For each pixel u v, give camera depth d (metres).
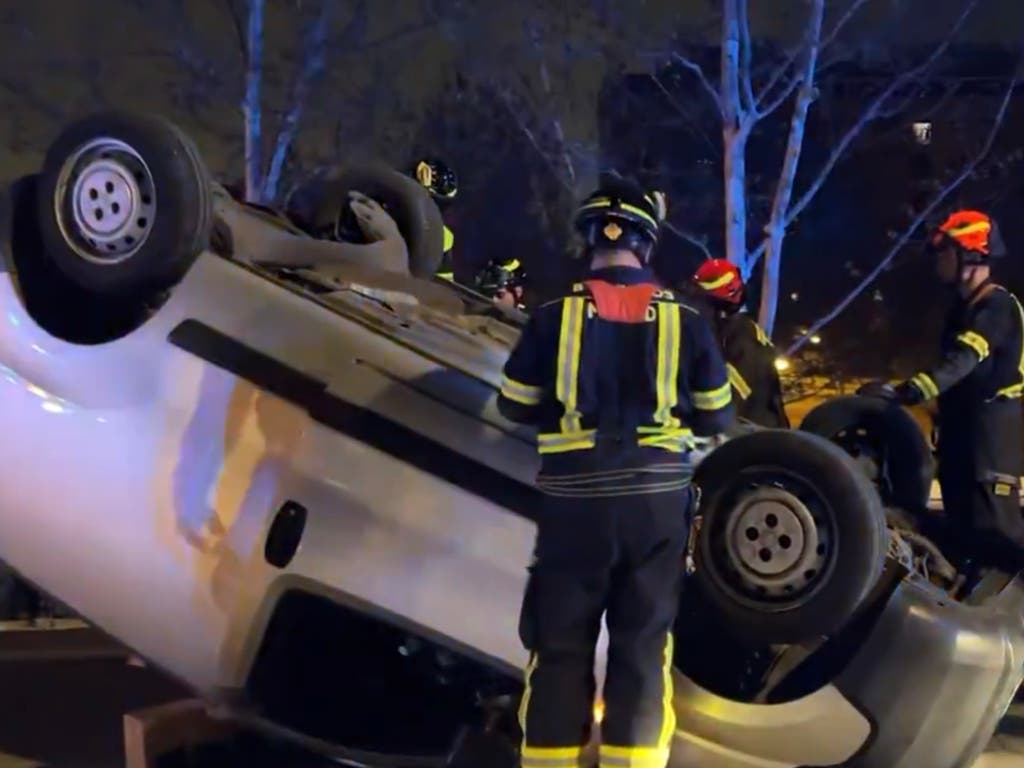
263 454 3.89
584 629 3.50
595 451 3.46
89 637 6.98
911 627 3.88
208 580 3.89
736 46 14.02
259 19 14.75
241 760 4.36
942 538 5.30
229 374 3.96
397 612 3.76
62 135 4.18
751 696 4.05
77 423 4.07
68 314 4.37
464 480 3.79
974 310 5.68
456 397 3.86
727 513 3.73
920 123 21.86
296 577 3.81
